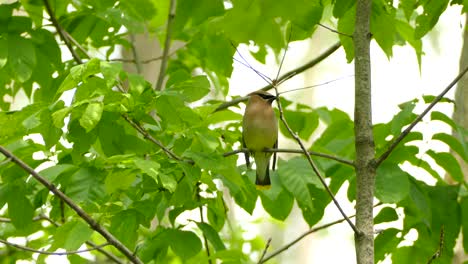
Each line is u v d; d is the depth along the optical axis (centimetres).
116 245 896
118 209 993
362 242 859
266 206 1101
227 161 902
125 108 878
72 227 898
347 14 1016
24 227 980
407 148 1053
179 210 1036
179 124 947
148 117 941
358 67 916
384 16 1019
